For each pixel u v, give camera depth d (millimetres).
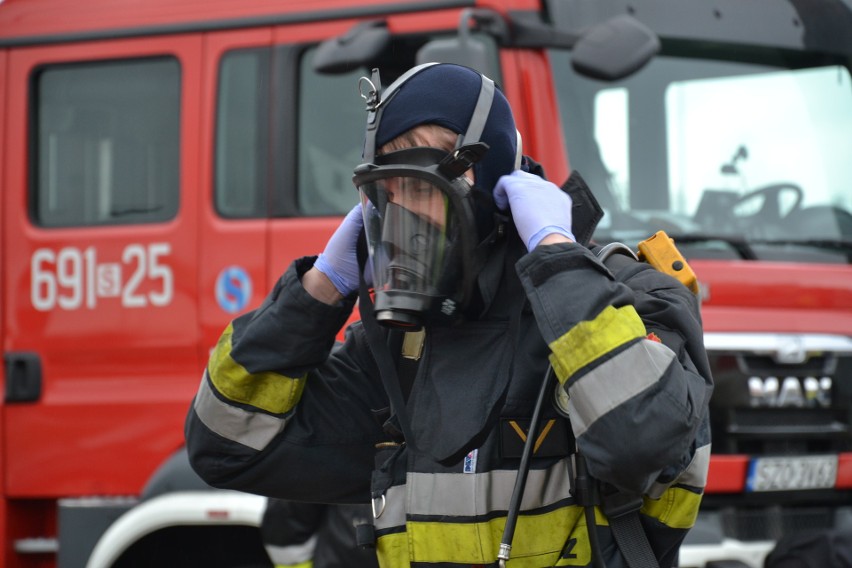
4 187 16156
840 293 14516
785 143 15352
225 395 7367
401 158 6754
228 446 7496
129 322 15352
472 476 6727
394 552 7016
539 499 6699
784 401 13914
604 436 6109
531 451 6555
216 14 15758
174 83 15859
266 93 15398
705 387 6488
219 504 13781
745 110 15289
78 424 15328
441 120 6742
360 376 7727
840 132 15594
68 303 15625
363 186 6820
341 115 15164
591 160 14500
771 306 14203
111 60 16125
